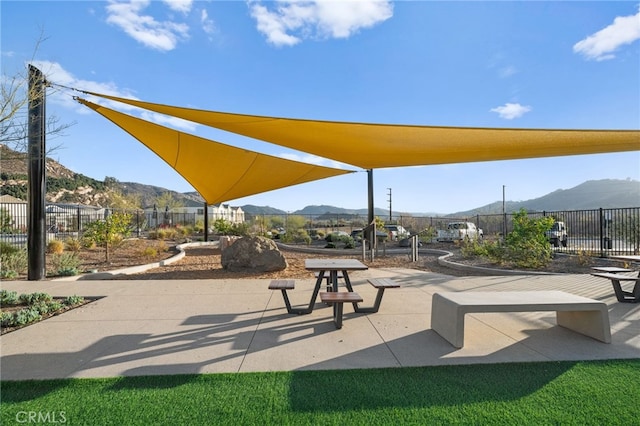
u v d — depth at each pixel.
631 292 6.61
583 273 9.10
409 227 27.75
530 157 7.70
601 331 4.08
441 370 3.35
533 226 10.42
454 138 6.01
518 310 3.97
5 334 4.44
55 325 4.82
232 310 5.62
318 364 3.50
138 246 16.48
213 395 2.90
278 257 9.91
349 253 15.02
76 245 14.27
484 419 2.56
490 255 11.15
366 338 4.27
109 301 6.20
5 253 10.16
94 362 3.56
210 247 17.62
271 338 4.30
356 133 6.23
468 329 4.57
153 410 2.68
